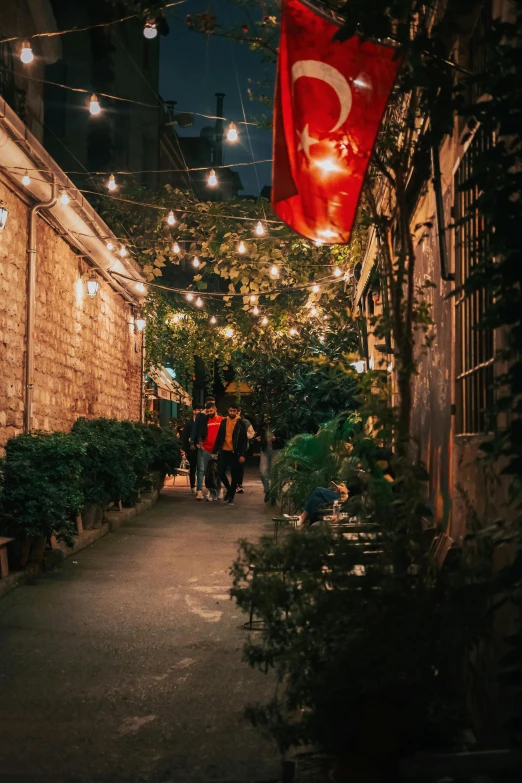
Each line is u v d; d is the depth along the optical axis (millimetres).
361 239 11516
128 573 10156
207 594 8992
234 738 5004
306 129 4840
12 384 11430
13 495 9484
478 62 5027
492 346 4613
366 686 3943
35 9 15266
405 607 4160
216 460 20172
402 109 6258
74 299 15523
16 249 11594
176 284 33500
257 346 19969
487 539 4117
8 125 9977
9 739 4961
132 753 4770
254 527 14609
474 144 5039
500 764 3254
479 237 3812
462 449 5273
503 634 3912
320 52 4848
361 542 4664
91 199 21969
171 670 6340
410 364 4957
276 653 4523
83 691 5848
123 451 13750
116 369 20609
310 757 4359
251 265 16062
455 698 4207
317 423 18453
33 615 7988
